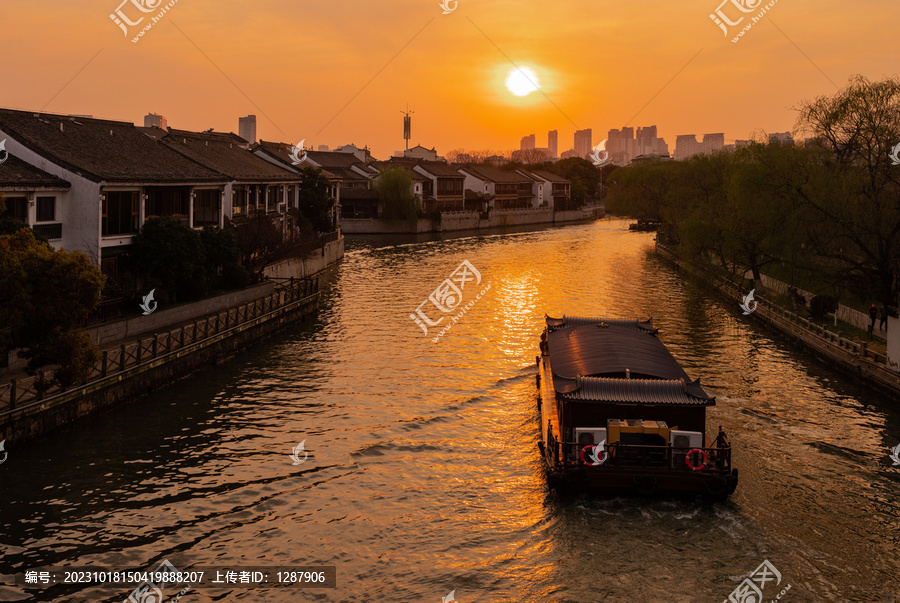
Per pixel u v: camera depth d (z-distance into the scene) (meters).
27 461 20.31
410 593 15.17
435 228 105.00
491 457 22.00
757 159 40.91
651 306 46.66
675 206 71.25
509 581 15.61
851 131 37.53
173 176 35.19
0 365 22.91
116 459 20.94
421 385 28.80
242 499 18.97
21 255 19.80
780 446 22.92
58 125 33.28
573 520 18.05
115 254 31.56
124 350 24.64
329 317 41.91
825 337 33.62
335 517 18.20
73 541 16.69
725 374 30.83
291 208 64.69
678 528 17.70
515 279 57.75
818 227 35.56
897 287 35.19
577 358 22.59
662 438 18.91
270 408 25.72
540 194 144.00
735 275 52.66
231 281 38.50
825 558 16.55
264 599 14.87
